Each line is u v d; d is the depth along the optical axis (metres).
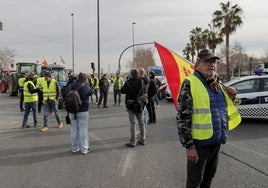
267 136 10.03
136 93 8.68
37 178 6.30
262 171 6.58
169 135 10.40
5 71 41.72
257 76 12.30
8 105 21.59
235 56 66.44
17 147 8.98
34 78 13.11
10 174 6.58
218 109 3.88
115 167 6.96
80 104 8.01
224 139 3.93
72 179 6.22
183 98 3.82
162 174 6.46
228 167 6.85
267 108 12.02
